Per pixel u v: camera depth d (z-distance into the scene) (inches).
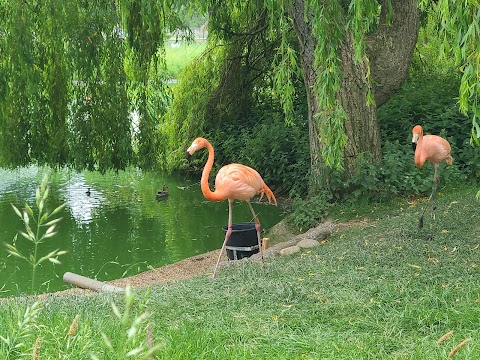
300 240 388.8
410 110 573.3
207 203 577.9
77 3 496.1
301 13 426.3
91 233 483.5
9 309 209.9
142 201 587.5
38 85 497.4
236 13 657.6
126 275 394.3
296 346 194.4
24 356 144.8
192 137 676.7
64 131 532.4
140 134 554.3
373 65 471.8
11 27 482.0
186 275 368.8
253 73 690.2
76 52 494.9
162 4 446.0
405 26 470.9
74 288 339.9
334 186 446.3
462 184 460.4
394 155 455.5
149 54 526.6
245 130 646.5
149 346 113.3
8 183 652.7
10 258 427.8
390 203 440.1
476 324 202.4
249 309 232.8
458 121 540.7
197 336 191.9
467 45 202.2
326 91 330.6
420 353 180.7
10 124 526.0
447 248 296.8
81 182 663.8
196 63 701.3
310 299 237.9
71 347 150.4
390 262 279.6
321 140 377.4
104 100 526.9
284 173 590.9
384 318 213.6
